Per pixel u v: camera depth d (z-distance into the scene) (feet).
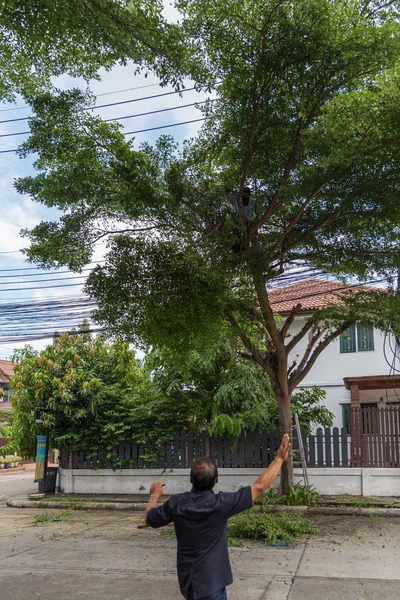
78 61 27.45
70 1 20.88
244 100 31.83
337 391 71.61
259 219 36.27
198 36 29.25
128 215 33.40
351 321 41.50
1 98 30.50
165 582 22.08
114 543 30.37
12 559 26.99
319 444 45.80
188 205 34.19
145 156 33.50
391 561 25.08
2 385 143.74
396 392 68.49
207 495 11.96
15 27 22.09
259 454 46.91
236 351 51.06
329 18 27.04
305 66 29.17
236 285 38.45
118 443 50.19
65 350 55.98
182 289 30.81
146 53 23.58
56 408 51.60
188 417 50.11
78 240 34.94
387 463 44.60
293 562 25.09
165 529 34.55
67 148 32.30
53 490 52.60
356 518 37.11
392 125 29.04
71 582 22.29
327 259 39.45
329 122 29.09
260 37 28.84
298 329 73.72
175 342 34.14
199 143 34.42
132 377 56.85
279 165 35.76
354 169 31.24
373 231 37.58
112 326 32.91
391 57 27.27
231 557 26.21
